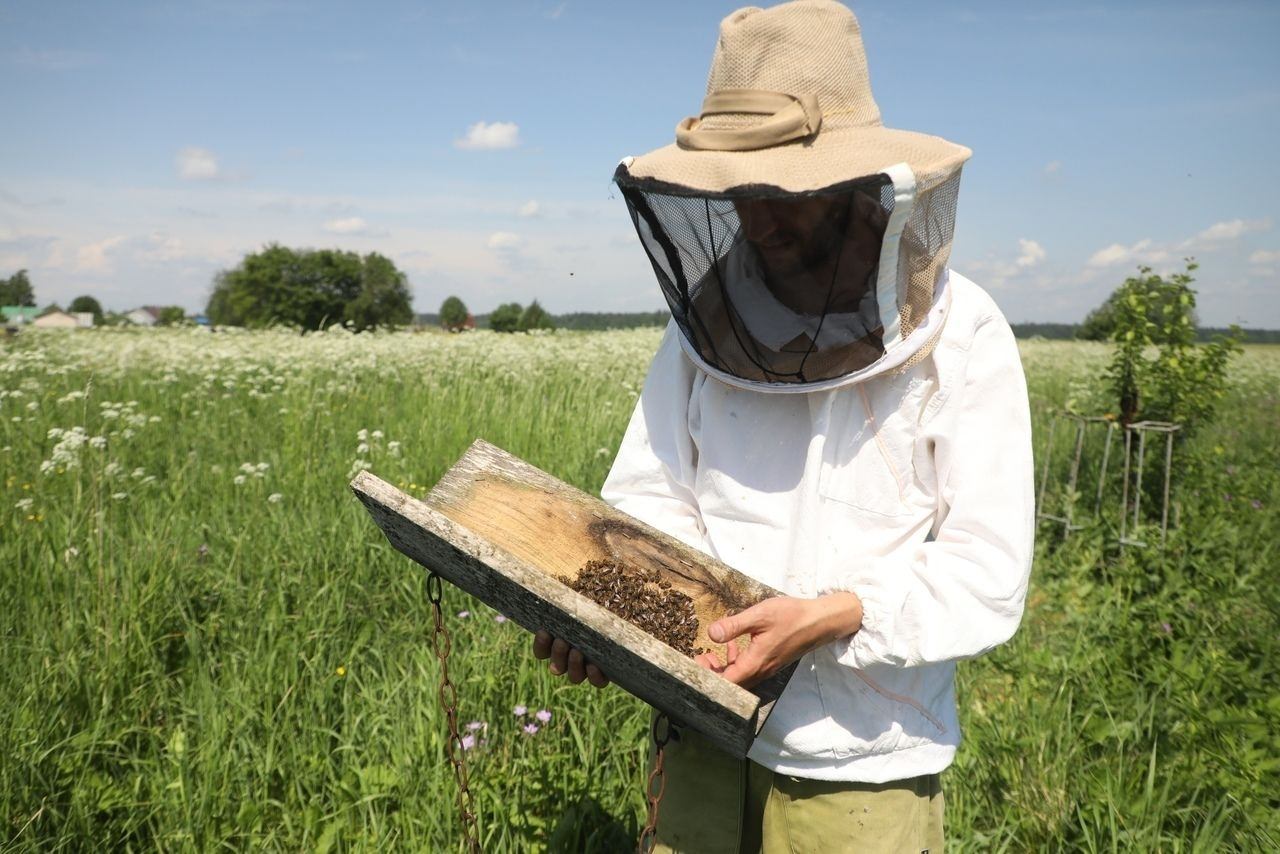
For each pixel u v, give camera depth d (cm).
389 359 966
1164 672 336
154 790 249
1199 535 532
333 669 313
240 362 888
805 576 157
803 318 145
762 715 145
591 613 126
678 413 185
